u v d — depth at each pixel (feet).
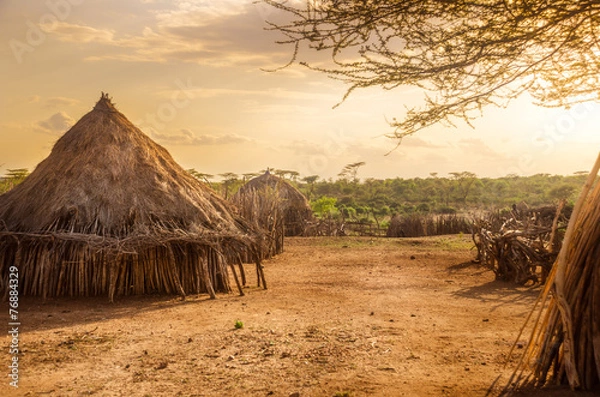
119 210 35.22
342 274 45.42
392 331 24.99
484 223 50.19
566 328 16.16
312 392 17.19
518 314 28.63
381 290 37.04
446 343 22.82
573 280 16.63
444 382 17.83
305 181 302.66
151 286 35.47
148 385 18.12
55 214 34.71
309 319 27.84
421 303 32.09
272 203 61.87
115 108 41.98
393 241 72.79
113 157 37.78
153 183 37.52
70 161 37.52
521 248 39.22
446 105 15.66
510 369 19.06
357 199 274.98
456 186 297.53
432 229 95.66
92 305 31.86
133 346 22.93
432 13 13.97
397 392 16.98
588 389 16.19
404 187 315.78
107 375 19.15
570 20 14.65
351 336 24.07
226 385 18.03
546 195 231.91
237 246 37.65
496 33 14.67
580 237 16.80
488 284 39.14
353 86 15.24
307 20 14.16
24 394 17.20
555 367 17.38
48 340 23.72
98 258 34.27
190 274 36.19
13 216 35.91
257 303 32.63
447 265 49.80
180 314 29.48
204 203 39.24
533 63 15.20
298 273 46.65
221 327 26.27
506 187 289.33
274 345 22.75
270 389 17.58
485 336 23.97
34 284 33.81
